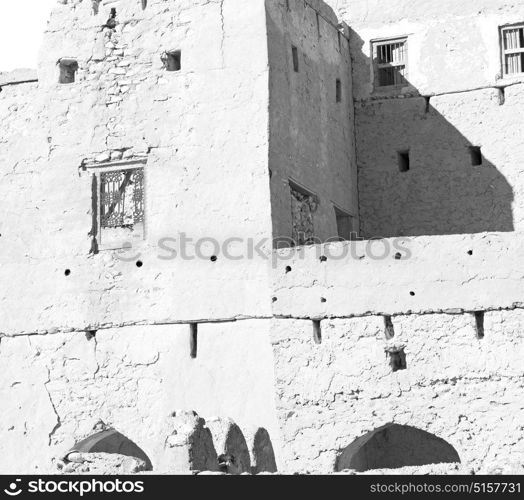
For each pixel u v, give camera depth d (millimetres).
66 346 32156
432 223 37656
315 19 35594
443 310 29156
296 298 30375
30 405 32250
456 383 28875
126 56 32812
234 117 31734
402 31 38406
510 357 28562
